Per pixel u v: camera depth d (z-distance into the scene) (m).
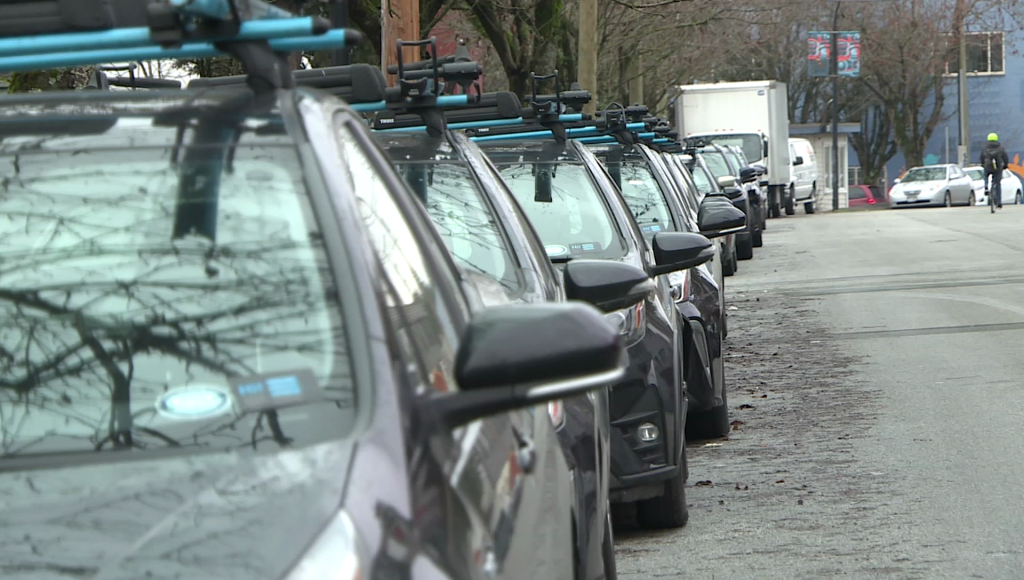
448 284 12.79
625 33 130.25
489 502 9.65
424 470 8.59
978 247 104.56
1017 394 41.53
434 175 21.64
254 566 7.36
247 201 10.11
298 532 7.60
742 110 169.00
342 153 10.85
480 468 9.85
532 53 99.62
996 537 25.89
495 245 20.48
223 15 9.77
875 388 44.47
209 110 10.80
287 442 8.58
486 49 117.94
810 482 31.53
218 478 8.14
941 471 31.75
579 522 15.55
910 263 93.19
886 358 50.94
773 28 168.50
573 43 123.06
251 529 7.62
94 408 9.08
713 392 35.94
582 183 30.80
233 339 9.37
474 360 9.06
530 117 31.78
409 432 8.71
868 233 134.38
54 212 10.19
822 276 87.94
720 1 134.00
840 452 34.78
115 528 7.70
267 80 11.06
